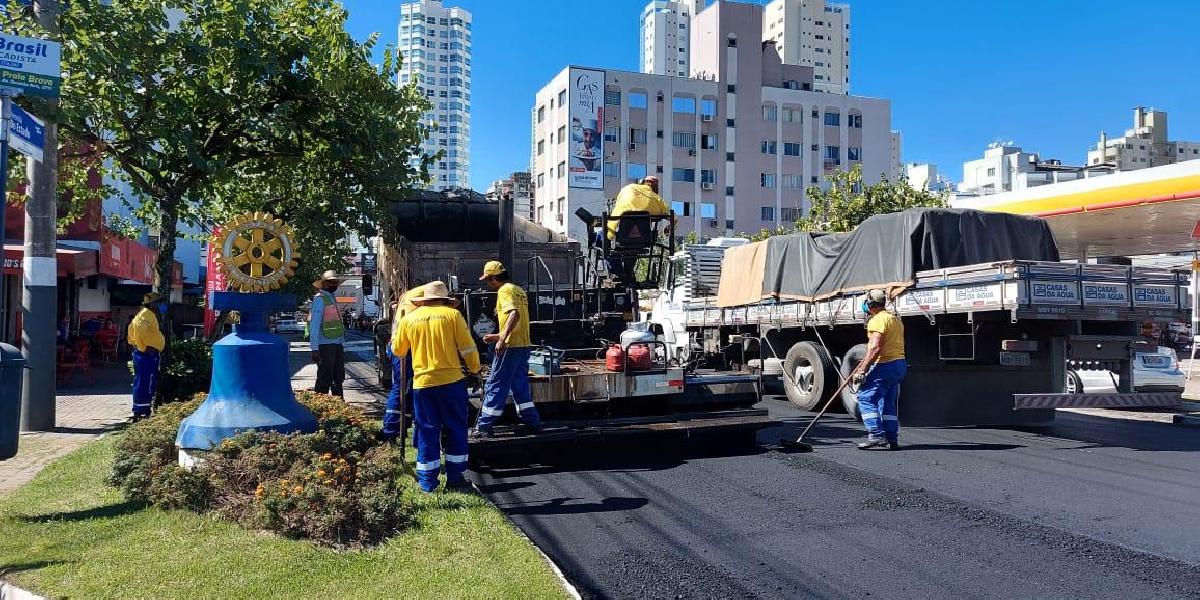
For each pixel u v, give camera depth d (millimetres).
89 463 7266
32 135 6023
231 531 5027
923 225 9930
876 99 67000
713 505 6270
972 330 9203
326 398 8102
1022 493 6645
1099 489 6789
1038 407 8820
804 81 68688
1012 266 8453
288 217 12195
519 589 4105
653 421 7973
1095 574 4723
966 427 10117
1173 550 5145
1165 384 12656
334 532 4879
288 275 6824
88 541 4852
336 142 11148
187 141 9609
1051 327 9320
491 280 7461
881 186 26062
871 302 8742
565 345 9797
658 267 9945
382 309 14148
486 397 7289
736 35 63781
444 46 170000
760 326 13438
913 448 8695
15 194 12797
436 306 6320
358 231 11883
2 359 5535
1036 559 4988
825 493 6645
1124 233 20141
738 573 4750
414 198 12500
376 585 4145
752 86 64062
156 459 6195
